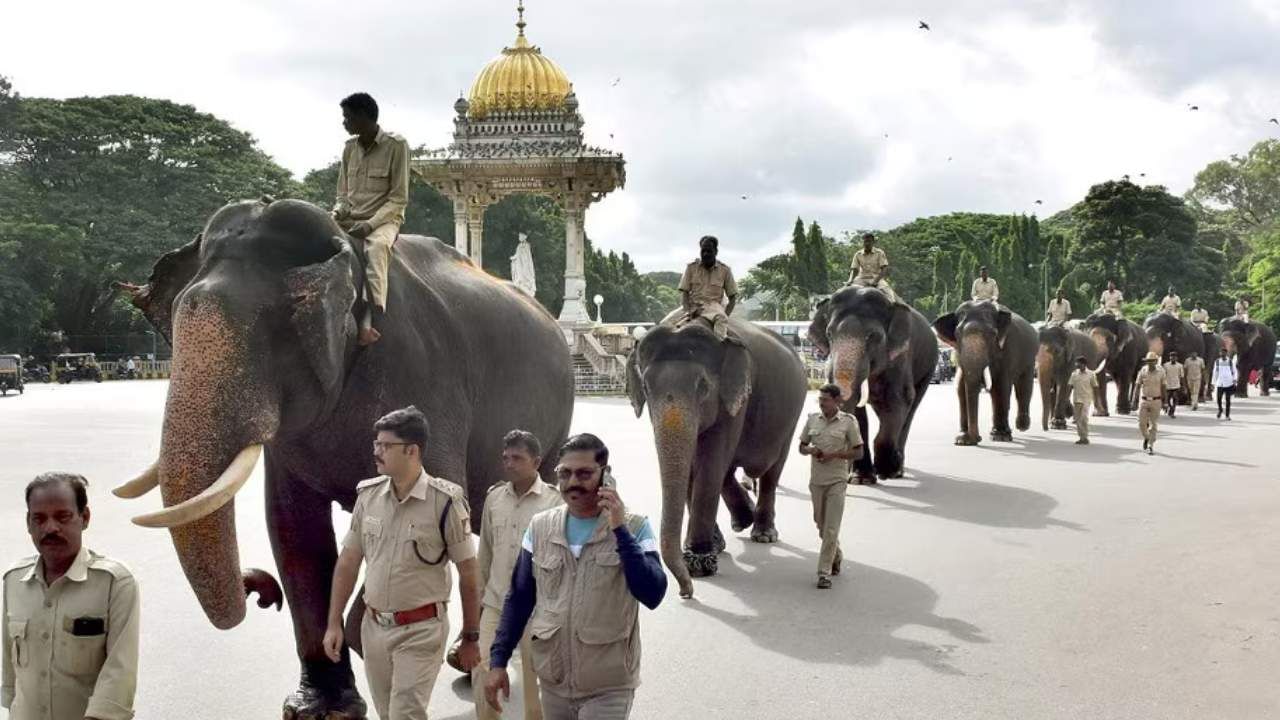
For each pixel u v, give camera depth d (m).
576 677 4.45
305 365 5.43
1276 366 45.31
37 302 56.53
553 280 68.12
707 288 10.84
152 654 7.84
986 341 22.28
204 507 4.72
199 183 62.81
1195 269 87.44
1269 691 6.98
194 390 5.05
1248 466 18.73
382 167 6.72
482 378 7.23
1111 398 40.25
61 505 4.13
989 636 8.28
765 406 11.39
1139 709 6.67
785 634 8.36
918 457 20.42
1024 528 12.82
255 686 7.13
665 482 9.65
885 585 9.98
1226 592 9.59
